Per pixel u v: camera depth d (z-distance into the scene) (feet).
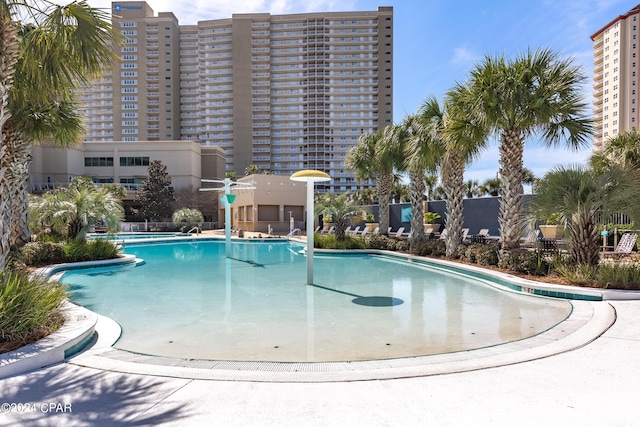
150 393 10.33
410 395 10.07
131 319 20.56
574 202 25.93
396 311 22.08
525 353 13.41
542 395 9.96
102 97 296.10
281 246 75.66
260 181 122.31
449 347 15.67
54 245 41.16
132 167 186.19
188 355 15.07
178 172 186.60
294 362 13.57
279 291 28.45
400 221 84.99
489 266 34.27
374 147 60.39
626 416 8.78
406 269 40.57
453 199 41.70
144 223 127.34
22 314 13.92
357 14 311.68
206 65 308.19
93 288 29.86
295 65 314.96
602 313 18.89
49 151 171.01
